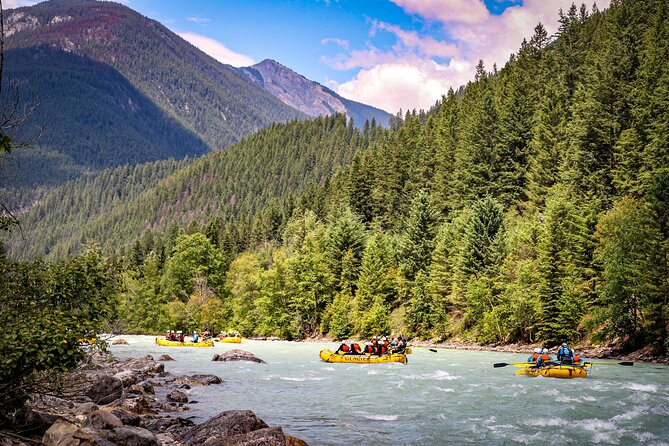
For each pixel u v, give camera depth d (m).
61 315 10.83
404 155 106.06
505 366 32.97
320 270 72.00
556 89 86.69
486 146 82.94
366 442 13.63
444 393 21.97
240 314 78.19
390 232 90.00
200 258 83.94
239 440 11.46
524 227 56.62
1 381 9.98
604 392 21.98
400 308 65.06
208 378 25.52
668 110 57.78
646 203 39.91
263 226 125.50
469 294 52.25
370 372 30.09
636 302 38.91
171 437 13.26
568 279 43.81
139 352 44.72
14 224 11.62
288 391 22.67
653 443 13.64
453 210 81.00
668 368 31.38
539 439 14.05
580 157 62.44
